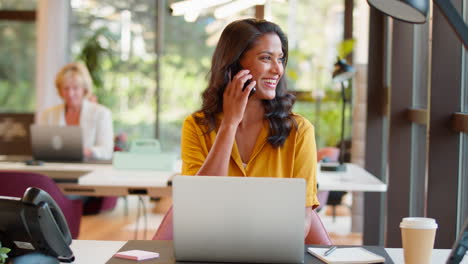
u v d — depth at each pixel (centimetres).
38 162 469
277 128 241
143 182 400
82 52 866
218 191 185
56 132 479
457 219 318
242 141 246
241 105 233
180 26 862
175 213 188
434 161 318
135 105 872
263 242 185
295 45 803
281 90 245
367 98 531
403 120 442
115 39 873
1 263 177
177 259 191
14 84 905
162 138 870
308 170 242
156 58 867
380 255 203
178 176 186
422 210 423
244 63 240
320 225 247
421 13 173
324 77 795
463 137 319
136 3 869
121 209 730
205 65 862
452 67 315
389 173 444
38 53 866
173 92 867
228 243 187
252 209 184
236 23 242
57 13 863
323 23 799
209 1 397
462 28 168
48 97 862
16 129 901
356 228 620
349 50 655
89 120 536
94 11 878
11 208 177
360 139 616
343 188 385
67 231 190
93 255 208
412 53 439
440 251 217
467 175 317
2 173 388
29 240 180
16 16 895
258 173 243
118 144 749
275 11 804
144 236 534
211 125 250
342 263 191
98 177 410
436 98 316
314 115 782
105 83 873
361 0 604
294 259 186
